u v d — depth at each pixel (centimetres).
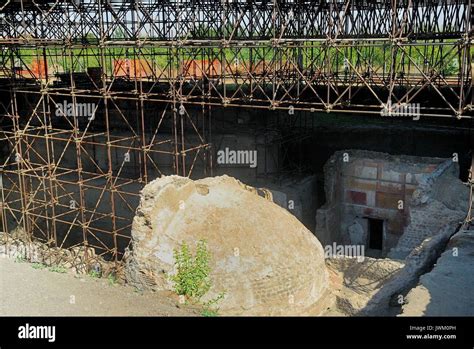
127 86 2697
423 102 2417
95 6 2452
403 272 1645
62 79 2845
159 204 1527
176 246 1496
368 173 2292
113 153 2578
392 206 2261
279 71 2405
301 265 1562
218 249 1488
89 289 1495
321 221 2245
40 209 2344
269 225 1580
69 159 2653
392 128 2647
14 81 2086
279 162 2495
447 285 1306
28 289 1471
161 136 2512
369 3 2581
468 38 1398
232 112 2603
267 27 2544
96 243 2272
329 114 3019
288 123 2620
